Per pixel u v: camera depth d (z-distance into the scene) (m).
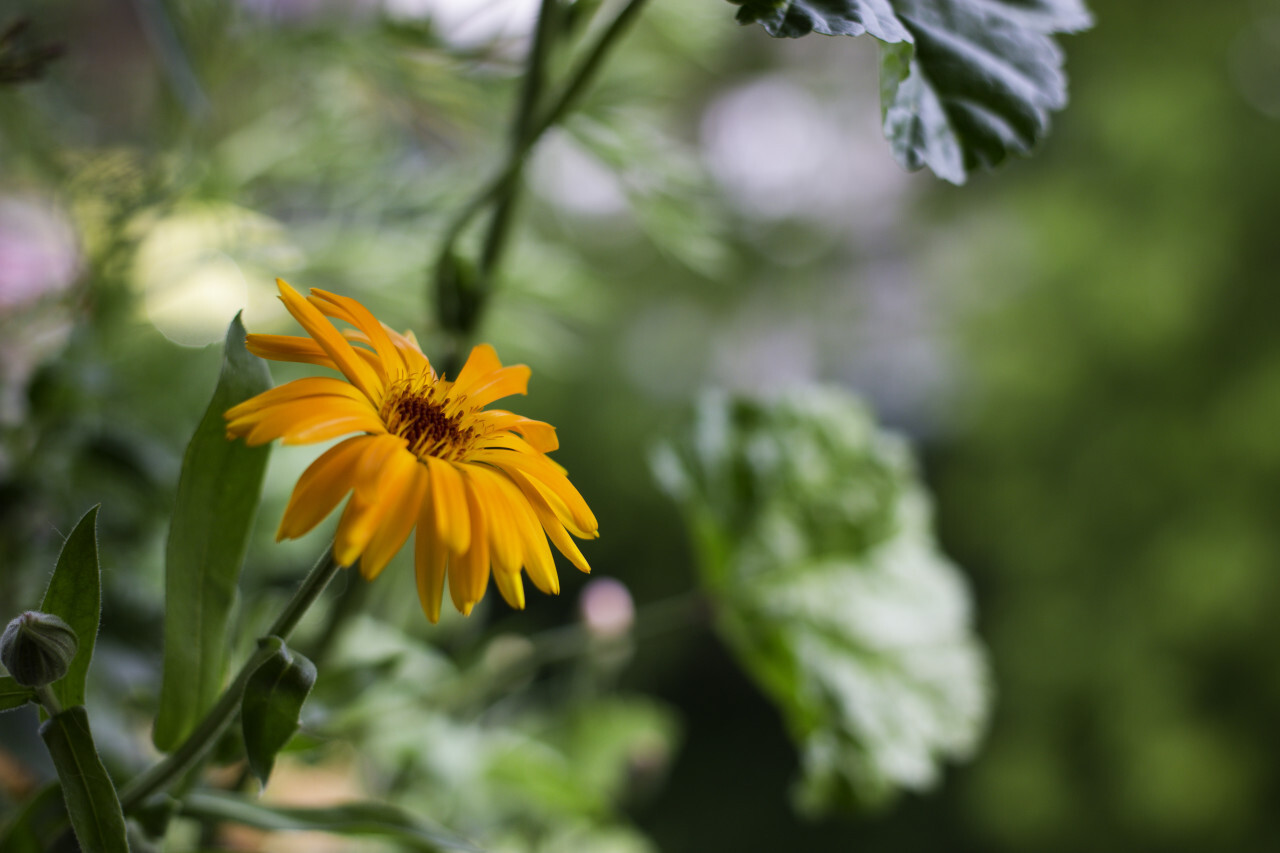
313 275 0.57
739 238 2.88
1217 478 2.15
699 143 2.69
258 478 0.36
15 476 0.45
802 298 3.05
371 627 0.55
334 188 0.58
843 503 0.59
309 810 0.37
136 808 0.35
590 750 0.70
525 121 0.44
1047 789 2.17
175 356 0.56
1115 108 2.21
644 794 0.79
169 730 0.36
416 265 0.56
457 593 0.33
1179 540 2.13
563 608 2.29
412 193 0.57
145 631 0.46
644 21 0.55
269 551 0.56
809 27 0.33
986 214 2.70
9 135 0.49
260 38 0.51
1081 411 2.30
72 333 0.46
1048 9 0.37
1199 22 2.20
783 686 0.56
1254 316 2.13
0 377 0.47
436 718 0.52
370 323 0.35
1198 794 2.03
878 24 0.34
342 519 0.32
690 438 0.58
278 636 0.33
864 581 0.59
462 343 0.43
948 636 0.59
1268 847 2.02
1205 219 2.14
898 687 0.56
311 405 0.33
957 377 2.65
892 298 3.07
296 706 0.33
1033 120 0.35
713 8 0.55
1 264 0.49
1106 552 2.24
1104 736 2.18
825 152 3.06
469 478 0.34
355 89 0.58
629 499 2.63
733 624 0.57
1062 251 2.26
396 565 0.58
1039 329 2.31
